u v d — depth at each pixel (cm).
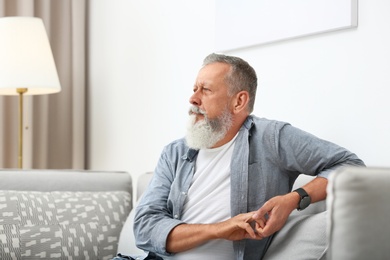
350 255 112
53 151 418
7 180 263
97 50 408
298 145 192
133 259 210
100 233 250
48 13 409
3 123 395
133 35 363
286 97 244
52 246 241
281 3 242
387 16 199
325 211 179
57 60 416
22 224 242
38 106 410
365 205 112
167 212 205
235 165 195
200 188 202
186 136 204
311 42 231
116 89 385
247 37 262
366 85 207
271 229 176
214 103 200
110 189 274
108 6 394
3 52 333
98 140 407
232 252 191
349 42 214
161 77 335
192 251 191
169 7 328
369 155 206
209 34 293
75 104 412
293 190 197
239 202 192
